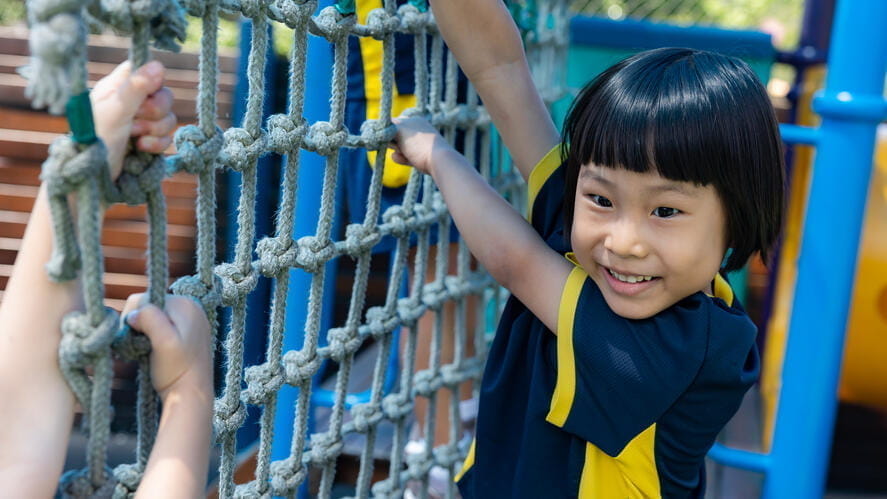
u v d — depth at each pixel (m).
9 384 0.81
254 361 2.69
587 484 1.24
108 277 3.66
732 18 5.34
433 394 1.79
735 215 1.16
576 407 1.22
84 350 0.79
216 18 0.92
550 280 1.26
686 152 1.09
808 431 2.05
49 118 3.82
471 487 1.42
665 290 1.16
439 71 1.59
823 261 1.98
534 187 1.37
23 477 0.81
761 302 4.52
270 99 2.68
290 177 1.20
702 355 1.18
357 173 2.05
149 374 0.88
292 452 1.35
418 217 1.59
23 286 0.83
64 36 0.68
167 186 3.68
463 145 1.97
